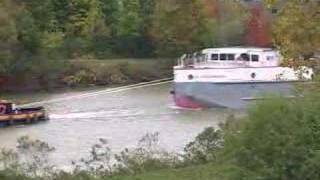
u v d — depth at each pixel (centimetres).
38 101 8762
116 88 10194
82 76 11038
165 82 10888
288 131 2452
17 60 10700
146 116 7031
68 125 6544
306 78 3841
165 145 4875
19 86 10675
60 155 4650
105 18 12950
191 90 7662
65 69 11150
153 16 12588
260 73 7525
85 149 4994
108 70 11188
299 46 3750
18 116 6806
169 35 12288
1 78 10562
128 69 11319
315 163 2384
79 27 12619
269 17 11756
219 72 7631
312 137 2442
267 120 2481
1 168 3244
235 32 12275
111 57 12538
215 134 3503
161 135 5619
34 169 3306
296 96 2714
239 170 2509
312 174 2391
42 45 11150
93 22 12650
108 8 13012
